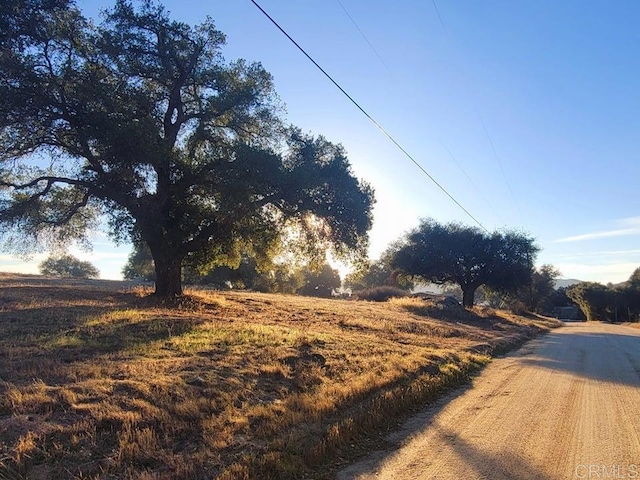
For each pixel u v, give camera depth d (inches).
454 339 788.0
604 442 253.0
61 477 179.2
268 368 363.3
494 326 1236.5
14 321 483.2
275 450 220.2
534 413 318.0
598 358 641.0
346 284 4488.2
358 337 636.1
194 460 202.1
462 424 290.0
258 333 524.4
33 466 184.2
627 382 443.2
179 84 768.3
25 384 270.2
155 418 238.7
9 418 218.5
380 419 286.7
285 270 993.5
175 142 792.9
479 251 1850.4
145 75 764.6
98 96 639.1
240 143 737.6
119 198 703.7
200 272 984.9
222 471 194.5
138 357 359.6
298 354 437.7
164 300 763.4
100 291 850.8
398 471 211.0
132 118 677.3
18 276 1272.1
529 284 1995.6
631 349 788.0
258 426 252.1
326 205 768.9
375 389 354.0
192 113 800.9
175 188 751.7
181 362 351.9
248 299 1047.0
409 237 1946.4
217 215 741.9
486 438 260.2
